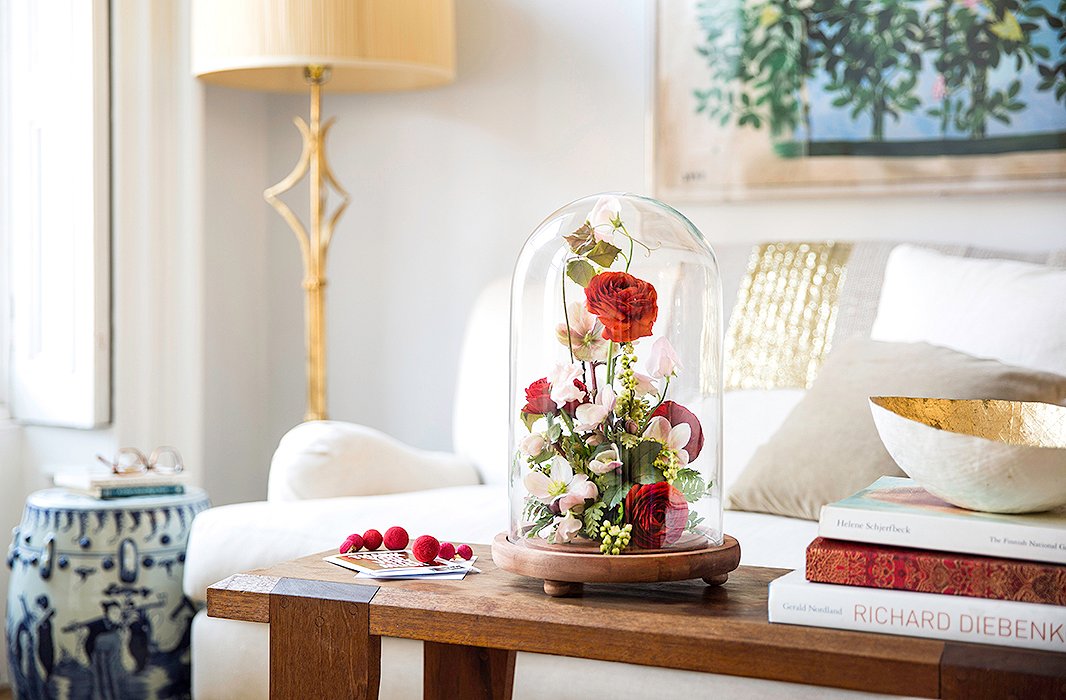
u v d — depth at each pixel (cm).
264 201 330
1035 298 210
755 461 214
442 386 311
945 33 252
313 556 149
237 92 320
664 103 279
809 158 266
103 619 225
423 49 270
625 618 116
